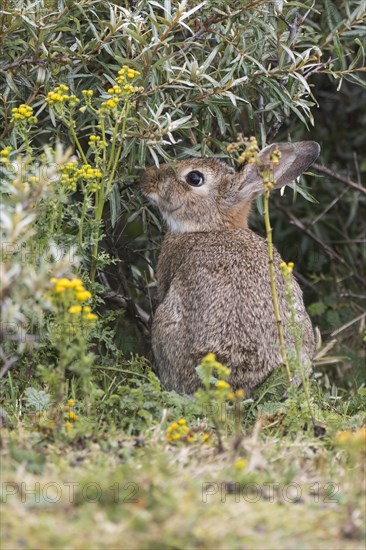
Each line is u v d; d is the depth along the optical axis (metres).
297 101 11.34
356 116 15.82
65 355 8.02
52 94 9.82
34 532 5.98
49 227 9.26
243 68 11.01
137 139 10.68
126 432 8.42
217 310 10.09
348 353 13.19
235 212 12.19
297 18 11.76
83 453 7.54
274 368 9.96
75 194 13.00
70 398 9.47
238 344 9.95
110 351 11.76
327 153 15.36
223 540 6.03
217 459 7.47
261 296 10.20
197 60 11.20
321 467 7.54
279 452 7.84
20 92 11.16
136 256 13.40
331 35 11.84
